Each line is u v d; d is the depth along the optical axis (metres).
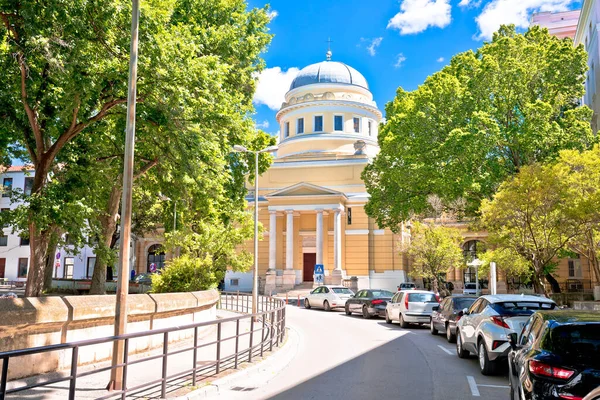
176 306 15.41
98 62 13.74
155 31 13.75
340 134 58.00
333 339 18.42
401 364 12.98
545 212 19.98
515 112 29.86
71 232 14.00
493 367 11.24
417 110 31.08
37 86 14.36
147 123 15.69
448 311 17.72
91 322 11.36
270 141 30.09
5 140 15.00
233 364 11.78
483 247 31.28
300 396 9.23
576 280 47.62
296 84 61.97
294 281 49.25
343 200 51.06
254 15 23.59
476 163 28.09
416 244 37.75
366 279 50.00
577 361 6.14
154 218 40.25
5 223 13.70
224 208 25.66
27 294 14.09
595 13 34.75
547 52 29.94
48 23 12.30
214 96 15.98
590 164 19.58
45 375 9.91
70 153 15.42
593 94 36.16
